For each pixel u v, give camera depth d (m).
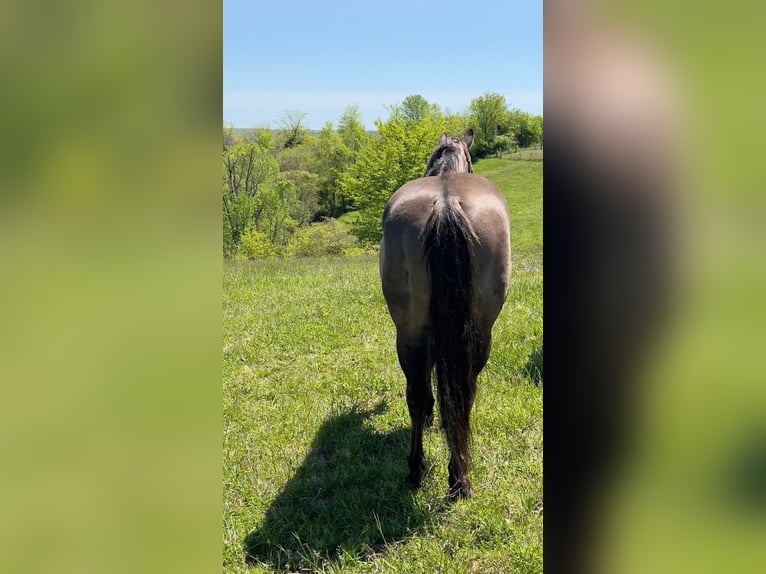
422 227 2.64
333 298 6.29
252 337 5.21
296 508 2.80
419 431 2.86
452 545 2.40
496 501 2.60
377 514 2.69
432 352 2.77
